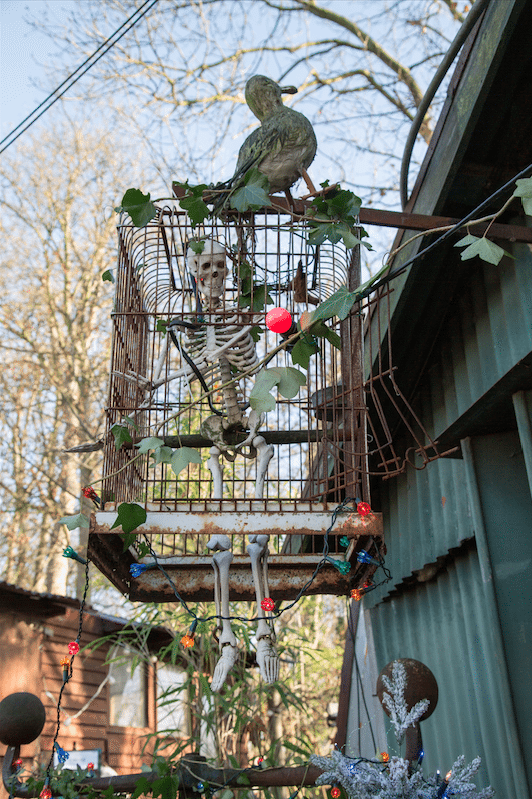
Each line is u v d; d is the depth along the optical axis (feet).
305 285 11.94
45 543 49.83
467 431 13.51
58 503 45.21
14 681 26.55
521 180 7.89
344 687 22.34
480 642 14.51
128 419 10.09
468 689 14.96
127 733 31.91
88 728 29.66
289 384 9.04
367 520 9.73
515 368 11.23
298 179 11.47
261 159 10.84
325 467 10.77
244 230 11.38
